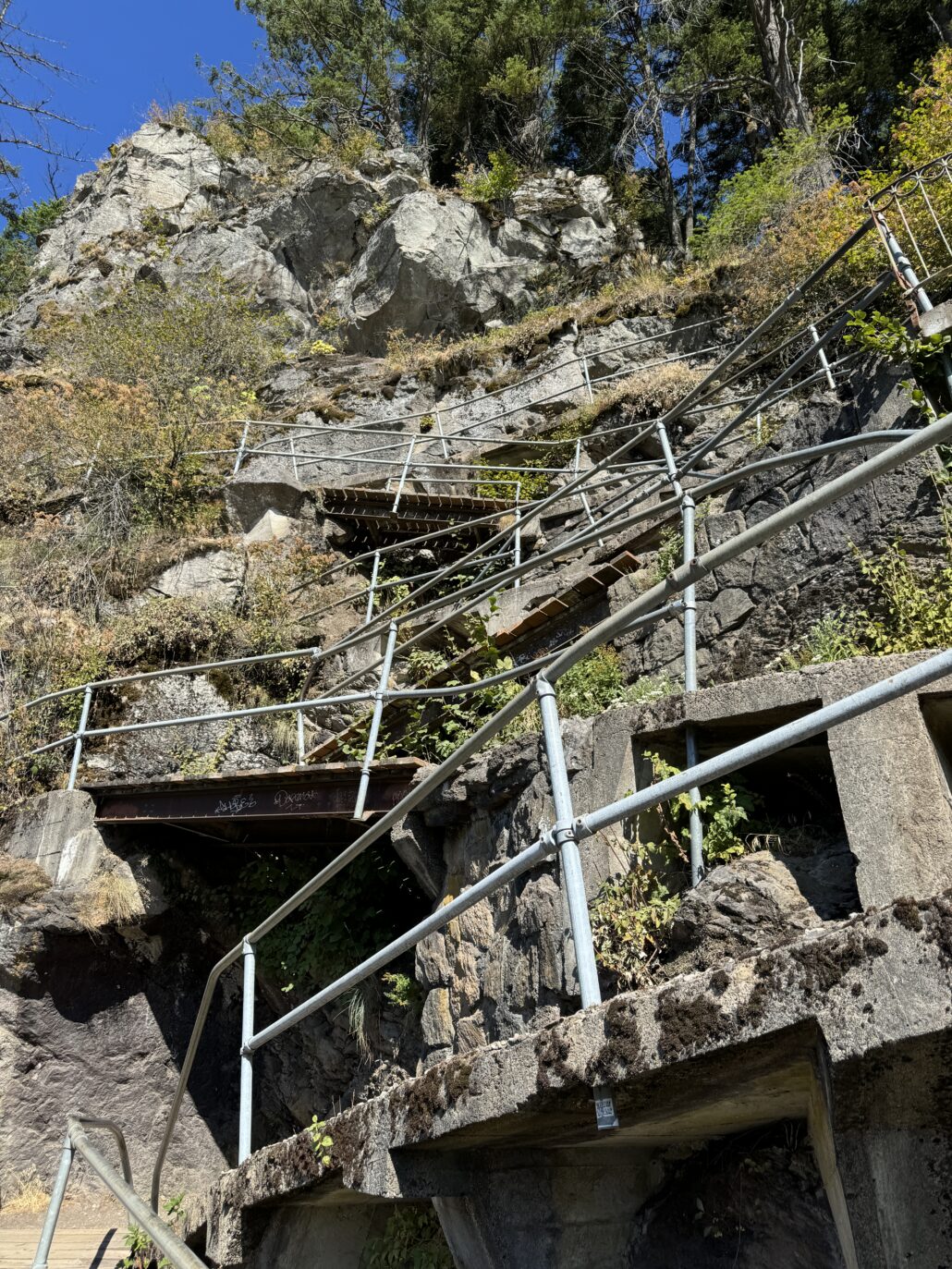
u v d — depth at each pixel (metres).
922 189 7.41
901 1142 2.20
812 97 19.28
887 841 3.55
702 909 3.89
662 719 4.37
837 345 9.83
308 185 20.72
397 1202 4.71
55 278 21.12
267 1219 4.32
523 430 13.35
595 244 19.66
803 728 2.13
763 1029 2.27
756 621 6.27
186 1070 4.70
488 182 20.28
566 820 2.76
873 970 2.09
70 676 9.74
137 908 7.56
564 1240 3.50
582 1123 3.09
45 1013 7.47
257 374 16.52
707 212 25.20
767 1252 3.21
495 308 18.69
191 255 20.34
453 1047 5.00
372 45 24.52
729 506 7.18
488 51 23.67
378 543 12.02
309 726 9.67
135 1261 5.89
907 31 20.23
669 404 11.81
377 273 19.25
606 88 24.55
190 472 12.94
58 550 11.72
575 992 4.23
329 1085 6.83
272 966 7.10
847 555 5.86
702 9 21.83
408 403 14.73
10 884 7.62
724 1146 3.47
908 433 3.57
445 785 5.55
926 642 5.20
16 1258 6.22
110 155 23.64
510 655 7.83
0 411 14.08
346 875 6.88
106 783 7.68
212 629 10.22
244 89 24.69
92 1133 7.32
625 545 8.16
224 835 7.70
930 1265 2.12
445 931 5.34
